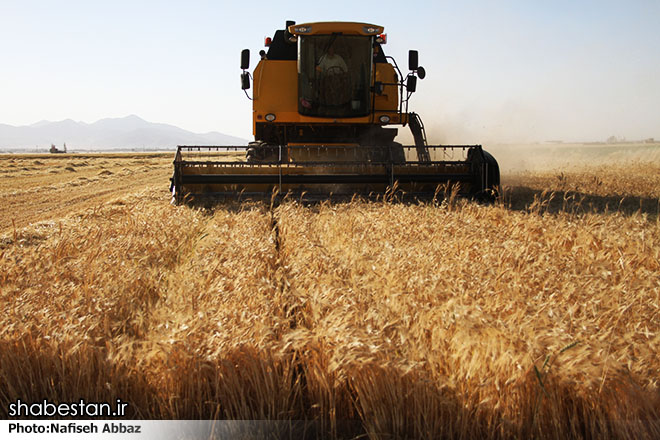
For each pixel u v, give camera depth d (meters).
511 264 5.34
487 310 3.88
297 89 11.95
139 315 4.20
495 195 10.16
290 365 3.63
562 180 14.52
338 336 3.37
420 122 12.30
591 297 4.17
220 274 4.86
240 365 3.60
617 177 16.12
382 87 12.07
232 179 10.19
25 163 36.72
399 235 6.88
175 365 3.54
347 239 6.96
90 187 20.30
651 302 4.13
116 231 7.85
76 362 3.64
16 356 3.70
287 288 4.73
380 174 10.34
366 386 3.44
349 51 11.81
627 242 6.38
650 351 3.27
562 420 3.33
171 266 6.30
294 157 11.48
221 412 3.60
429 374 3.38
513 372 3.23
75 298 4.48
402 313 3.85
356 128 12.37
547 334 3.30
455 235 6.87
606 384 3.18
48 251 6.36
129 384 3.66
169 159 51.19
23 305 4.21
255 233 6.90
